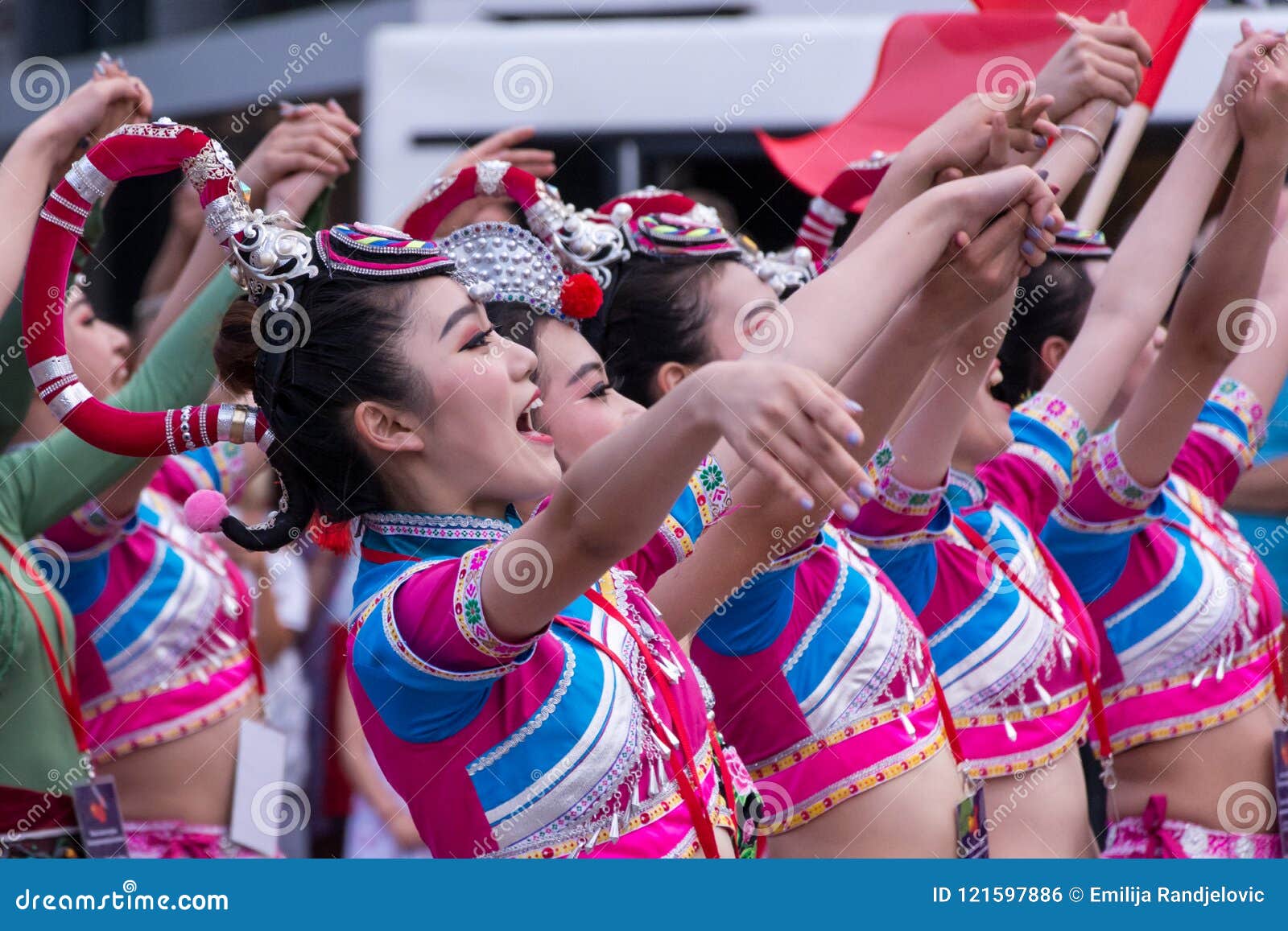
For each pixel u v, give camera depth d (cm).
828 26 1575
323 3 1945
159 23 2105
